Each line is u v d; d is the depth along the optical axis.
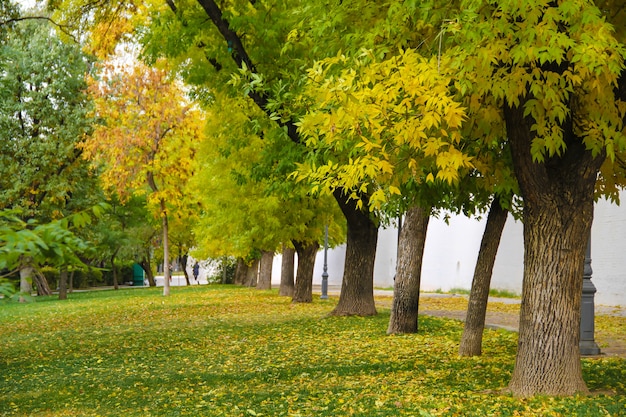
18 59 39.12
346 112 7.65
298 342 15.69
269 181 19.27
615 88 8.04
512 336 15.67
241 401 9.42
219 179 27.03
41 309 33.03
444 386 9.57
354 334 16.59
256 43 16.28
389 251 45.81
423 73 7.42
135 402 9.90
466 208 12.27
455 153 7.60
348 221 20.59
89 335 19.77
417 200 11.18
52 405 10.08
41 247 3.08
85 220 3.28
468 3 7.53
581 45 6.86
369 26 9.22
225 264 59.62
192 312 26.30
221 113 21.22
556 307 8.34
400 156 8.90
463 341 12.72
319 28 9.59
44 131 39.72
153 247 60.47
